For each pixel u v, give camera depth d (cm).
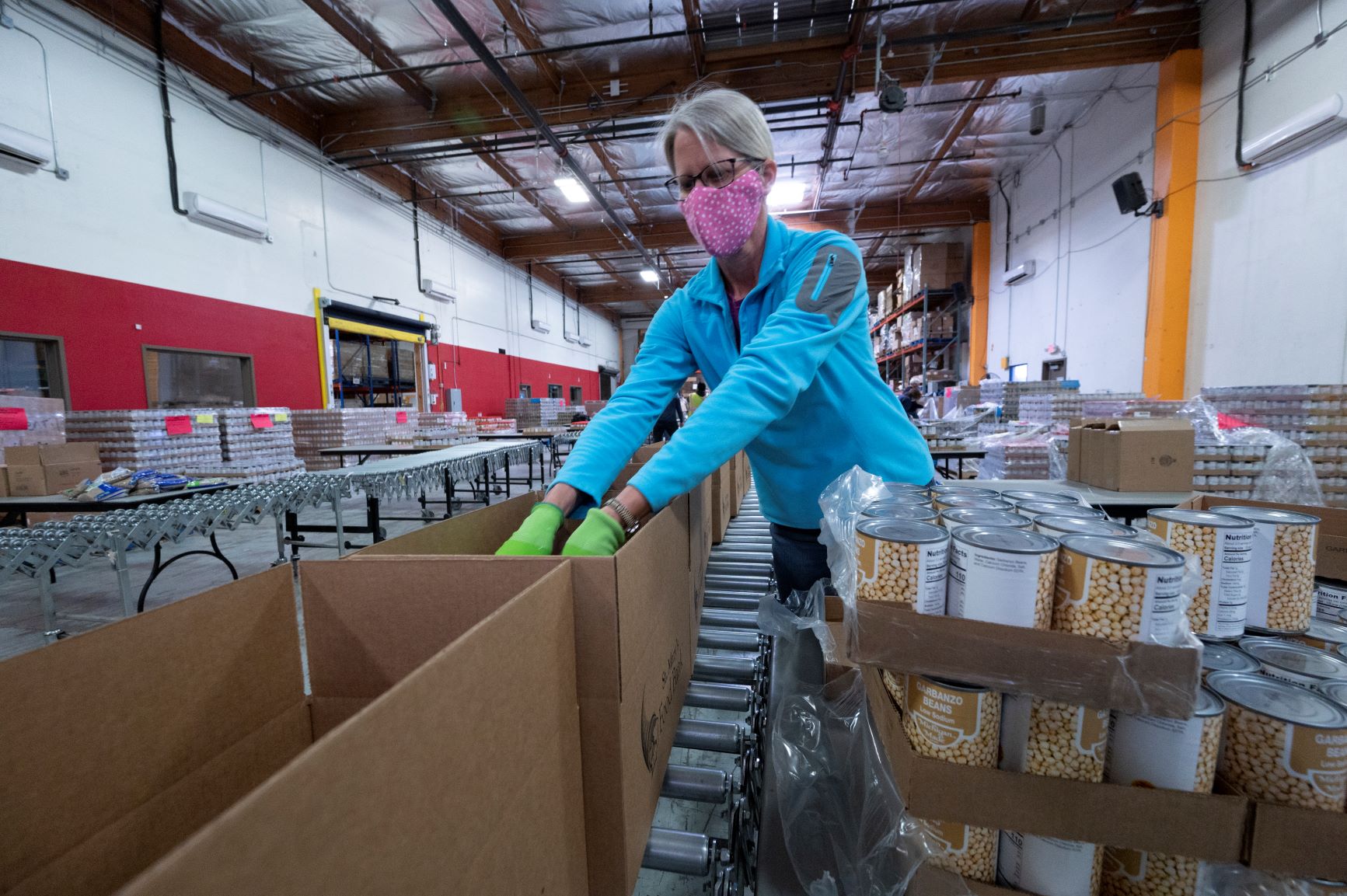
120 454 386
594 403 1255
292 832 20
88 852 41
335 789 23
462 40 520
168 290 505
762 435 101
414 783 28
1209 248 482
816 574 110
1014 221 812
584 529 67
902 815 53
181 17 495
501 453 489
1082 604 45
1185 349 505
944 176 827
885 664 47
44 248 420
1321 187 388
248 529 486
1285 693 47
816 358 80
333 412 610
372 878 25
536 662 44
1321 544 90
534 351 1250
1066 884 45
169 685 48
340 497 294
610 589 52
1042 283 736
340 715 61
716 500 189
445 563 54
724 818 77
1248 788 43
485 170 794
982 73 528
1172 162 496
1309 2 394
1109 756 46
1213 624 61
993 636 44
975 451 433
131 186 475
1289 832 40
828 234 94
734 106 88
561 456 835
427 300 883
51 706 39
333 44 529
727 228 91
